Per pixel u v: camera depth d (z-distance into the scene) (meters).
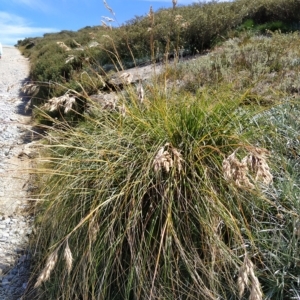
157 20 10.74
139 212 2.44
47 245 3.06
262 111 3.13
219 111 2.93
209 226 2.31
